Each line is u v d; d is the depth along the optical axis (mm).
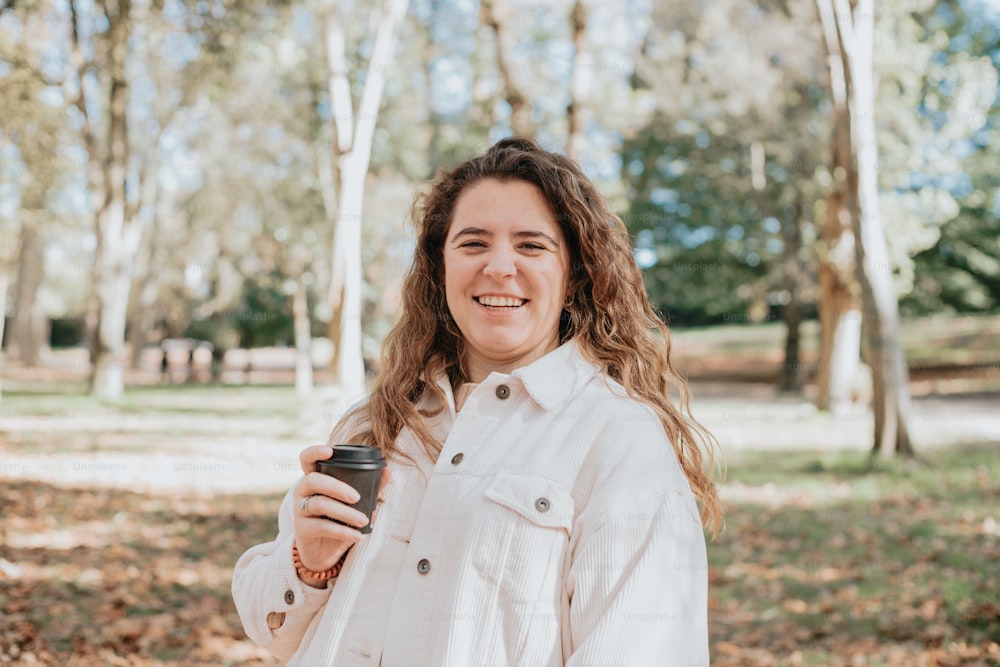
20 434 14141
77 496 9266
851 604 6164
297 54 20781
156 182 27156
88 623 5383
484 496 1470
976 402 21828
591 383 1626
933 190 19859
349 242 14508
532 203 1675
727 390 28125
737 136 22656
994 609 5840
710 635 5602
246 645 5223
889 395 12641
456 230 1694
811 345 35406
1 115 17250
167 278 34438
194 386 28625
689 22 20281
